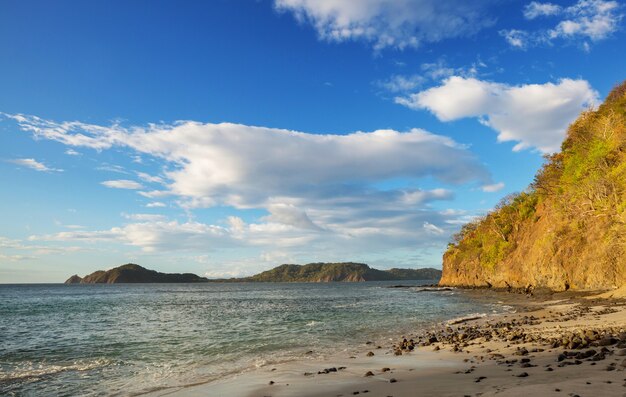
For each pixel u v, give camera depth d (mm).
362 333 26297
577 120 69312
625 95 61312
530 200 91625
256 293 120312
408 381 11188
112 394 12484
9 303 73500
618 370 9484
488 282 102750
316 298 82375
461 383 10070
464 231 136125
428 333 25078
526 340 17812
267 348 21047
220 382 13086
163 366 16953
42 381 14586
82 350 21656
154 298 91250
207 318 39844
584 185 56594
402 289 135750
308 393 10617
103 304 68500
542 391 7840
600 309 32281
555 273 63281
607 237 50844
